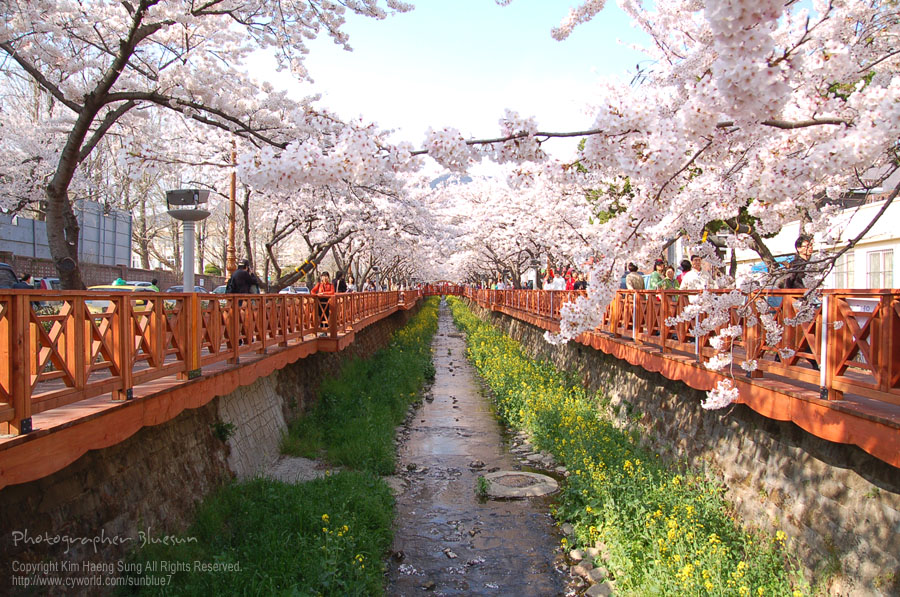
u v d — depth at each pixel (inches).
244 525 232.1
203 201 331.0
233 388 252.7
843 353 163.6
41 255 743.1
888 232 482.0
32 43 273.4
